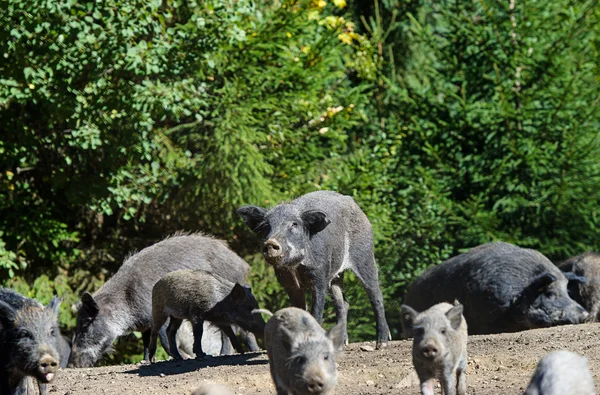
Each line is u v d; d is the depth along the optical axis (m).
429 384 9.84
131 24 21.86
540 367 7.62
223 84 25.39
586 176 26.64
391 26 30.81
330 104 26.20
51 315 12.05
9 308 11.83
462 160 27.88
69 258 25.16
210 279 15.34
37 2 21.02
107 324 18.78
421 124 28.62
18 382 12.16
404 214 27.41
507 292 19.86
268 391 12.35
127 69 21.81
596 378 11.51
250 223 14.16
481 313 20.17
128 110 22.58
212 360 14.96
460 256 21.22
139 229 27.17
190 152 25.39
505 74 28.30
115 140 23.41
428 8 32.41
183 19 25.03
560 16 28.06
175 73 22.95
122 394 12.53
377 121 29.88
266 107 24.84
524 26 28.00
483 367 13.02
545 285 19.59
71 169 24.67
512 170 27.52
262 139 24.70
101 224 26.69
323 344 9.74
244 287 15.56
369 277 15.33
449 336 9.78
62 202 26.05
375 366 13.12
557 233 26.97
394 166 28.16
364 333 25.16
